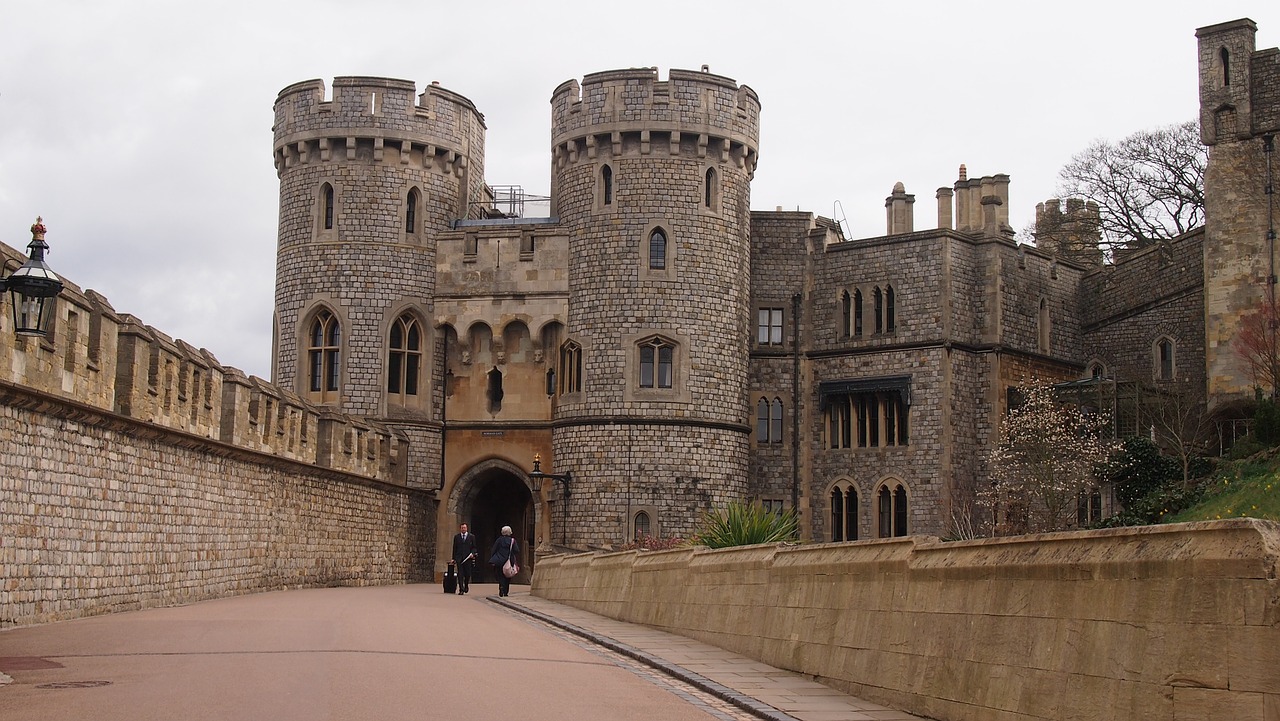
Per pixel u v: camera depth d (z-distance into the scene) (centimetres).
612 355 4612
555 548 4266
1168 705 932
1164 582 951
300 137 4853
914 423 4719
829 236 5191
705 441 4588
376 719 1090
